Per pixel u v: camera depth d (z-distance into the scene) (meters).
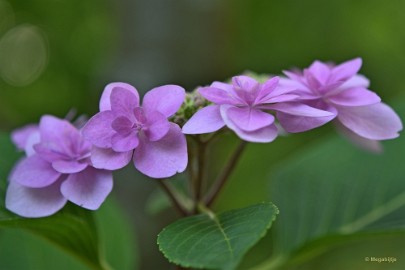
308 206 0.58
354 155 0.59
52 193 0.45
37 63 1.42
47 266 0.61
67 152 0.45
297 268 1.02
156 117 0.42
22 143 0.51
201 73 0.86
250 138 0.41
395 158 0.58
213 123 0.41
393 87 1.35
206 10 0.85
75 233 0.49
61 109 1.33
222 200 1.18
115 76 0.85
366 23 1.36
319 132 1.21
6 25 1.40
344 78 0.45
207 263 0.39
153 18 0.84
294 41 1.36
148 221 0.82
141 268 0.81
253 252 1.08
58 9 1.36
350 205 0.58
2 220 0.45
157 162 0.42
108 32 1.26
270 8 1.33
